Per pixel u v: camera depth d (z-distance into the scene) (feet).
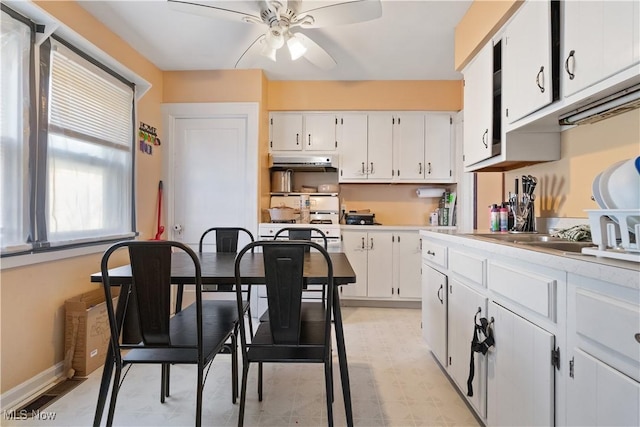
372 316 10.41
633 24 3.32
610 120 4.76
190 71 10.78
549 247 4.39
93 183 7.43
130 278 4.32
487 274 4.57
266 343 4.67
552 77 4.54
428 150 11.67
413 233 11.25
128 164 8.67
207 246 10.79
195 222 10.87
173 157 10.89
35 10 5.50
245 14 6.30
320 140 11.84
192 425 5.00
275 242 4.02
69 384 6.13
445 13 7.43
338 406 5.53
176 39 8.74
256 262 5.85
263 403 5.61
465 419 5.17
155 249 3.98
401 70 10.72
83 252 7.02
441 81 11.43
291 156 11.52
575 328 2.94
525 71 5.21
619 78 3.50
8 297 5.45
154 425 5.00
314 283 4.42
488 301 4.55
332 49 9.20
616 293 2.51
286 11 6.25
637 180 3.06
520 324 3.75
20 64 5.56
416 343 8.21
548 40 4.58
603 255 2.92
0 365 5.34
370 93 11.56
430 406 5.51
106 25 8.02
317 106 11.63
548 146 5.90
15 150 5.50
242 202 10.76
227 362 7.18
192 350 4.48
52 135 6.29
